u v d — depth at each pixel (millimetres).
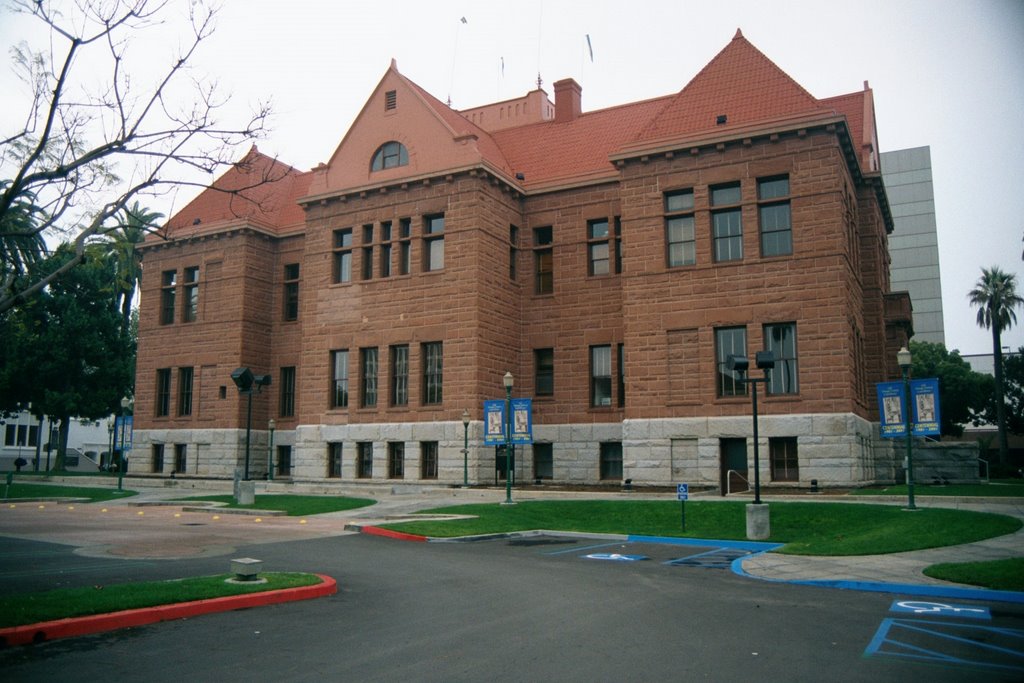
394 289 35719
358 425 35844
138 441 43719
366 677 7715
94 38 11164
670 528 22141
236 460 40344
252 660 8352
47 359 52312
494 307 34844
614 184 35375
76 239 12133
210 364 41938
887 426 23188
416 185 35531
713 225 30984
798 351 28828
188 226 43188
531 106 44188
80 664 8156
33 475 47375
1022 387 73438
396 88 36781
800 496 26188
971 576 12867
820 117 28875
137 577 13320
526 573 14711
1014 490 27828
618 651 8727
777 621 10289
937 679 7598
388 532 20672
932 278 113062
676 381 30625
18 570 14094
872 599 11938
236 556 16453
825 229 28781
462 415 33312
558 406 35406
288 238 43062
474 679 7652
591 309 35312
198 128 12062
